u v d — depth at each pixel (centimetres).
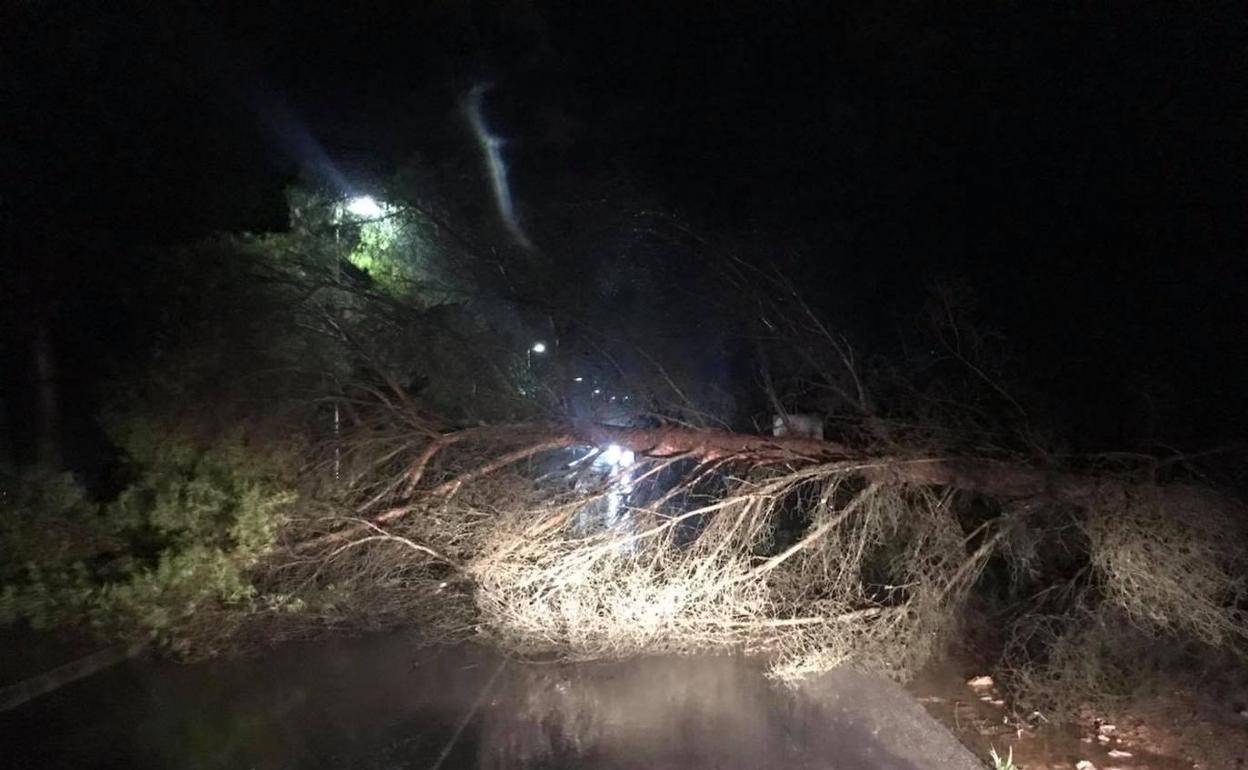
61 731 635
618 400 954
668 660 812
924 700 716
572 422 894
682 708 691
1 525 808
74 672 754
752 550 850
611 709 688
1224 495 709
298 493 854
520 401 922
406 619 893
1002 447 833
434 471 913
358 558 883
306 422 877
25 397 1080
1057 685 679
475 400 933
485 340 937
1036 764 596
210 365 839
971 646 830
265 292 885
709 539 827
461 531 867
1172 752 605
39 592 784
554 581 818
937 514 806
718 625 812
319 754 599
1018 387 864
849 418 880
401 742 621
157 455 839
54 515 824
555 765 583
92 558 861
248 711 679
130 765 580
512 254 963
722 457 881
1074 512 784
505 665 796
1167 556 689
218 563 800
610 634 806
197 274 868
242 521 813
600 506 870
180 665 786
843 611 797
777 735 637
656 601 803
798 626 801
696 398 977
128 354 933
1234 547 691
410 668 786
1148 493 704
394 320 919
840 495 856
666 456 883
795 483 835
